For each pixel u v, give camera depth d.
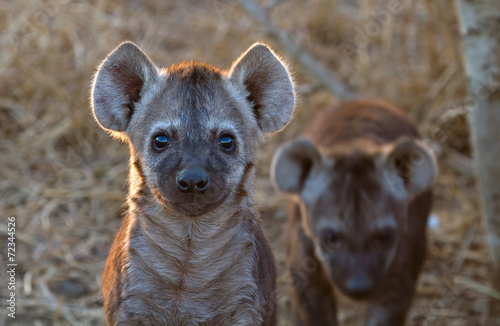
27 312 8.59
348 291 7.29
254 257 5.96
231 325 5.94
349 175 7.54
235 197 5.88
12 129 11.52
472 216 10.43
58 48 12.38
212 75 5.91
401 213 7.68
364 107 8.85
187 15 13.79
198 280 5.91
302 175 7.84
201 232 5.84
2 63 12.00
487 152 8.77
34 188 10.49
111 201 10.49
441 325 8.99
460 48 11.41
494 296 9.06
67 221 10.08
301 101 11.97
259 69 6.12
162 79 5.95
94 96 5.98
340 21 13.79
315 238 7.62
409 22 12.84
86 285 9.10
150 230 5.84
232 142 5.77
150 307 5.87
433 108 11.84
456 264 9.81
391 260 7.60
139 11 13.79
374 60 13.02
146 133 5.79
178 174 5.43
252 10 11.55
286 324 8.89
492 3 8.46
